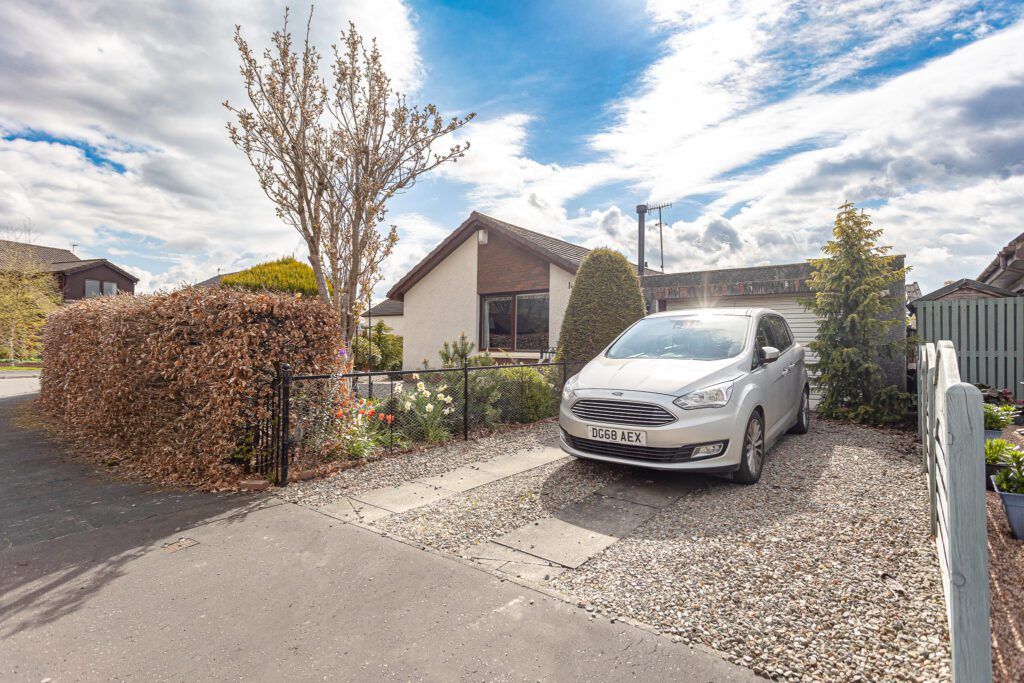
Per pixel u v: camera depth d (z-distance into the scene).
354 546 3.61
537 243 14.16
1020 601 2.46
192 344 5.38
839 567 3.16
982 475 1.76
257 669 2.27
